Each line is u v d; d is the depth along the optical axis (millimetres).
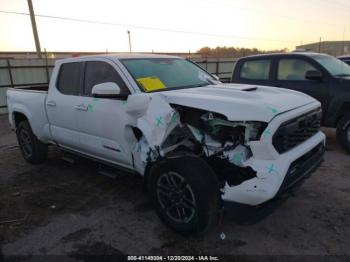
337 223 3289
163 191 3174
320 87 5836
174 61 4379
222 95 3139
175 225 3115
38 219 3600
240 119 2711
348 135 5516
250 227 3268
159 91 3480
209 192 2795
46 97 4762
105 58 3936
